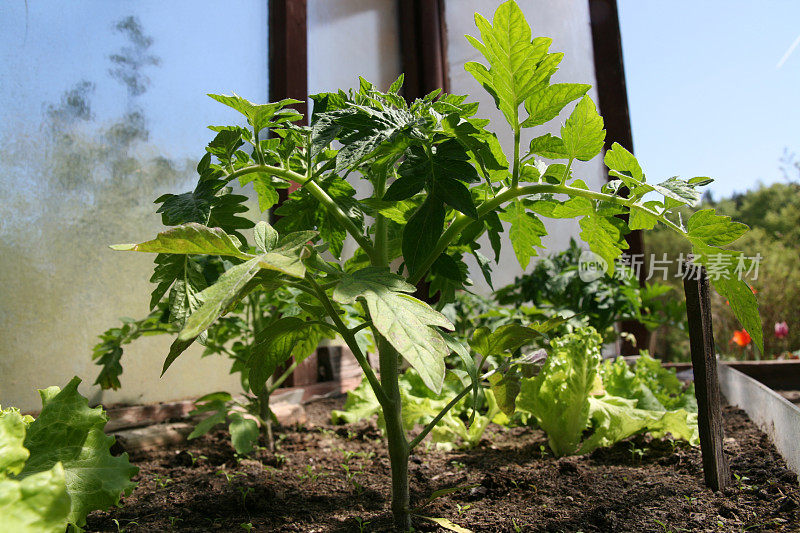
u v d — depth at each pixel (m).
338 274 0.53
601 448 0.84
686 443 0.84
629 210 0.62
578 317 1.08
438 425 0.88
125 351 1.03
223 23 1.21
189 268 0.53
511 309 1.18
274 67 1.30
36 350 0.91
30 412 0.90
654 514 0.61
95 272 0.99
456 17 1.69
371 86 0.62
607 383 0.95
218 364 1.18
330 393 1.30
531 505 0.64
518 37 0.53
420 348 0.40
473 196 0.65
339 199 0.63
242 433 0.79
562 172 0.62
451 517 0.61
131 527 0.60
